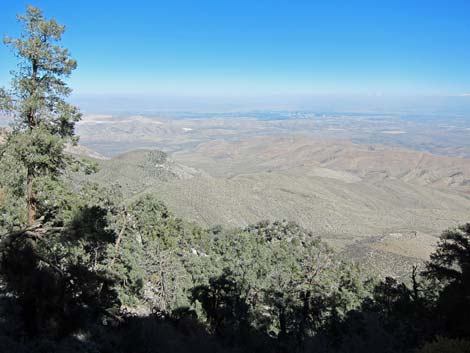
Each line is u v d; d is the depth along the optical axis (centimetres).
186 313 2752
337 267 4969
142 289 3072
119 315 1583
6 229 1580
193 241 6253
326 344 3253
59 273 1250
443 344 1336
